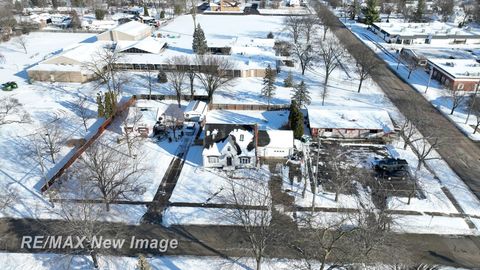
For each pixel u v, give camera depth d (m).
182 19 169.12
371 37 138.00
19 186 54.81
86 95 85.44
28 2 187.12
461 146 66.31
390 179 56.91
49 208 50.38
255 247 40.75
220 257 43.44
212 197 53.12
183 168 59.75
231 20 166.62
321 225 45.69
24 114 74.94
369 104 81.69
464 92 86.88
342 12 183.38
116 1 192.75
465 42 130.00
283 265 42.03
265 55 106.50
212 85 82.75
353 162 61.50
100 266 41.97
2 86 89.12
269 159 62.09
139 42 108.75
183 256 43.59
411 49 121.06
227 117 76.19
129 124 68.06
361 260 35.81
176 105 75.94
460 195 53.84
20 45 122.75
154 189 54.66
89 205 45.06
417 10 160.88
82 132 70.12
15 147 64.69
